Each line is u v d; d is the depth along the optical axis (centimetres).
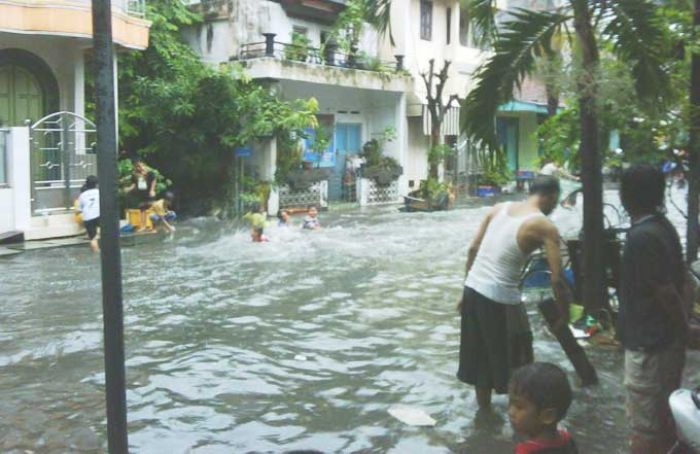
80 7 1538
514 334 504
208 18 2117
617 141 817
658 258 382
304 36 2134
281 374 608
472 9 696
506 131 3019
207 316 810
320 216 1969
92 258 1224
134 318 798
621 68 657
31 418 512
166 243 1405
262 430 491
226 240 1443
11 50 1598
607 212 1153
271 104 1908
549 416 271
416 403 542
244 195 1906
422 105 2461
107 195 304
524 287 802
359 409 529
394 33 2459
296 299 898
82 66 1692
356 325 771
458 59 2667
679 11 711
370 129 2503
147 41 1706
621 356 645
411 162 2588
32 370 623
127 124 1811
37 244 1365
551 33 672
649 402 398
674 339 393
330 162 2355
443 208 2130
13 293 936
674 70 711
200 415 517
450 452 457
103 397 555
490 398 525
